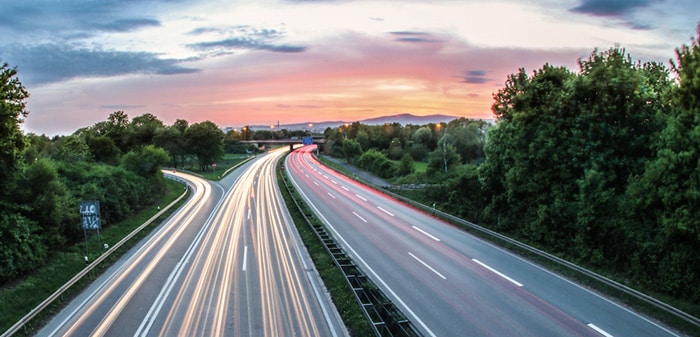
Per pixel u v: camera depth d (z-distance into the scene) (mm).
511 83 30484
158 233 30750
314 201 43406
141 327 15195
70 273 21438
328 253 23734
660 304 15523
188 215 38031
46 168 25219
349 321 15375
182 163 93000
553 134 25922
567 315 15852
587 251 22531
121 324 15477
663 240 18766
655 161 19828
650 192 19594
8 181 22516
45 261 23375
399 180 58656
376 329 13844
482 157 75500
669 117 20125
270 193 50156
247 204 43062
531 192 27484
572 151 24609
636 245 20250
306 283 19641
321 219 34250
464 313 16094
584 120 24312
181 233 30578
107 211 34094
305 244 26328
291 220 34438
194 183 63562
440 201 40281
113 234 31109
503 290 18391
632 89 23141
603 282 18406
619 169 23438
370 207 39812
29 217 24156
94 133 108938
